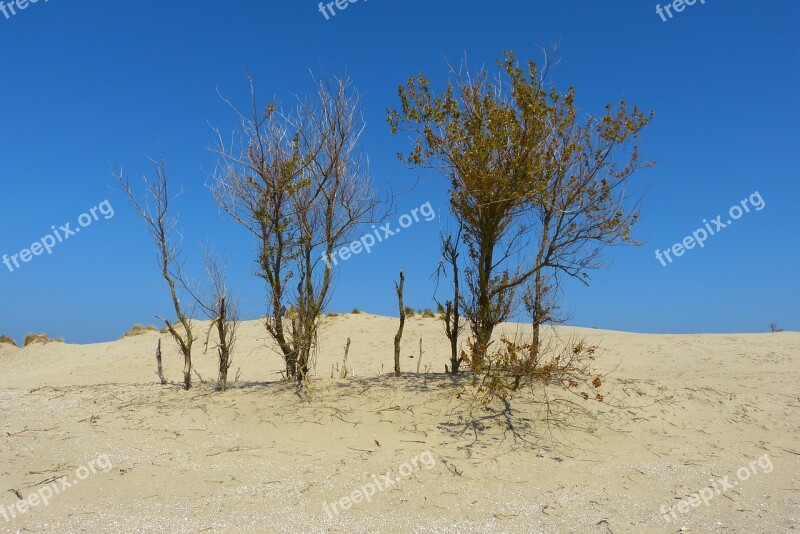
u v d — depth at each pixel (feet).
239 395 31.42
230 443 25.68
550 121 29.22
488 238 31.73
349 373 50.93
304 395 30.58
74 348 84.07
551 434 26.96
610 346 61.11
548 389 31.24
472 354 30.91
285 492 21.38
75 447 25.53
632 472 24.04
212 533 18.66
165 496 21.13
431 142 30.50
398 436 26.18
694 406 31.55
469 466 23.59
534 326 32.42
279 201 31.65
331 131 32.37
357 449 25.02
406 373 36.29
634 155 29.86
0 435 27.04
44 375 68.90
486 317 32.32
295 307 32.99
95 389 35.99
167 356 69.62
